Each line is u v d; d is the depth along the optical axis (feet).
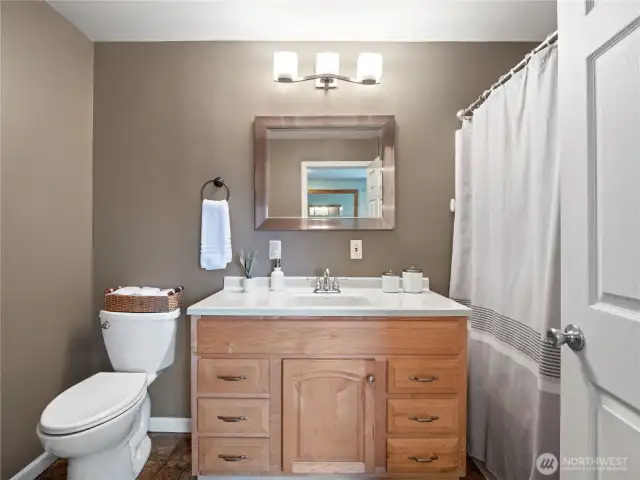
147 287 7.02
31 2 5.73
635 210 2.33
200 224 7.18
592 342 2.70
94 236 7.16
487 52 7.13
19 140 5.53
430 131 7.13
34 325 5.82
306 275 7.17
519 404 5.03
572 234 2.94
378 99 7.14
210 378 5.33
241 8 6.22
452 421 5.27
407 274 6.68
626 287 2.40
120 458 5.23
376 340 5.28
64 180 6.45
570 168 2.98
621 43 2.44
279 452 5.34
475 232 6.17
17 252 5.50
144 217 7.17
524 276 4.93
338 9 6.23
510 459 5.28
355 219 7.11
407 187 7.15
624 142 2.42
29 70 5.70
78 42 6.79
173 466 6.07
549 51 4.49
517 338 5.07
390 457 5.28
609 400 2.57
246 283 6.78
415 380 5.26
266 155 7.10
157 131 7.16
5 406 5.31
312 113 7.14
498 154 5.53
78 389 5.30
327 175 7.11
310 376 5.31
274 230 7.13
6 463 5.31
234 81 7.15
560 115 3.13
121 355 6.21
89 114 7.09
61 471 5.93
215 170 7.16
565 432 3.00
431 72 7.14
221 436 5.36
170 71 7.17
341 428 5.31
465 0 5.99
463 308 5.29
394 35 6.95
